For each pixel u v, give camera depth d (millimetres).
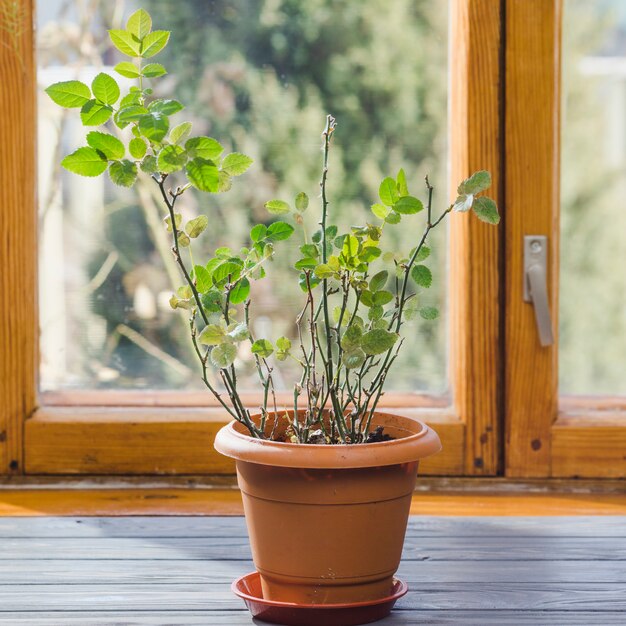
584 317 2699
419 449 2238
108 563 2396
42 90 2680
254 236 2291
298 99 2684
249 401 2695
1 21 2637
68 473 2672
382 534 2248
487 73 2639
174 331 2705
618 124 2676
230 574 2371
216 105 2686
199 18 2680
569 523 2521
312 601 2250
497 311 2658
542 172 2645
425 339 2705
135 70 2240
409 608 2293
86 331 2703
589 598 2312
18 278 2660
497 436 2670
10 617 2268
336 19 2680
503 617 2273
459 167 2662
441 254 2697
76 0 2678
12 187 2650
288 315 2695
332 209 2695
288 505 2236
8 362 2666
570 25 2668
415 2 2676
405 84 2684
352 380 2688
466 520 2531
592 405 2705
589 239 2689
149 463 2672
